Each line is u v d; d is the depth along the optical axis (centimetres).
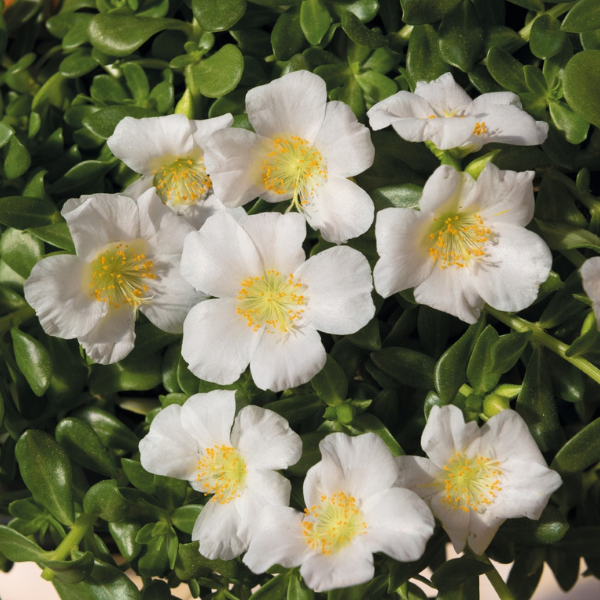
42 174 33
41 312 31
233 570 31
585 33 32
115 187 35
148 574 32
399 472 30
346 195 31
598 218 32
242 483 31
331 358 31
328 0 33
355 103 33
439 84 31
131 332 32
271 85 31
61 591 32
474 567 31
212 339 31
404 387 33
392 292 30
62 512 32
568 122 32
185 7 35
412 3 31
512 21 34
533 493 30
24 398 33
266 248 30
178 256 32
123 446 33
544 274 30
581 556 33
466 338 31
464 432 30
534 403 31
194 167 32
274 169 31
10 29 37
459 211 30
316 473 30
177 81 35
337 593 30
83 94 35
